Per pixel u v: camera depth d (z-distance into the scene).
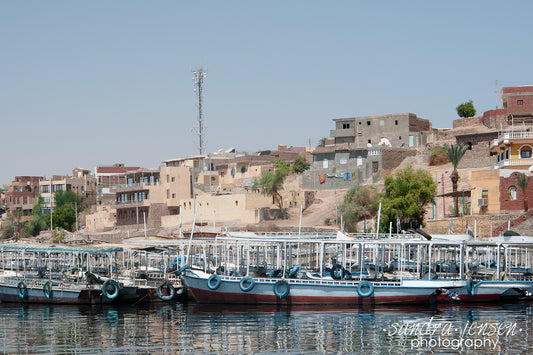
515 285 56.44
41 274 64.31
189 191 129.75
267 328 45.53
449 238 59.19
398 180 89.19
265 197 118.38
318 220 109.19
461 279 55.19
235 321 48.28
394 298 54.22
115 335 44.09
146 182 137.00
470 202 93.06
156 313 52.88
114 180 184.12
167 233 114.25
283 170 119.12
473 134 112.69
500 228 80.50
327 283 54.59
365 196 104.12
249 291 55.25
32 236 154.75
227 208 118.06
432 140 128.00
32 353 39.72
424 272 58.34
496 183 88.44
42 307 57.94
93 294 57.81
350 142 137.25
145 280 60.28
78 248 61.72
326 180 123.75
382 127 133.25
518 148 91.56
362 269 58.47
